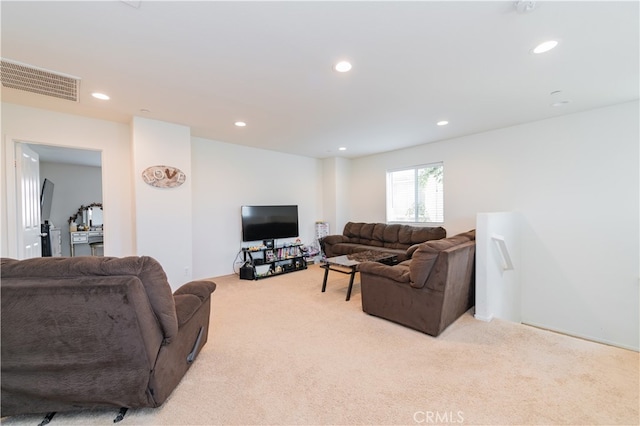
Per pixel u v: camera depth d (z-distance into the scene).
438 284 2.33
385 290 2.72
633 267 2.95
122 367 1.33
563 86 2.56
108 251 3.46
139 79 2.38
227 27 1.69
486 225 2.73
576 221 3.30
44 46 1.88
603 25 1.69
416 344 2.24
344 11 1.55
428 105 3.03
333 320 2.75
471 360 1.99
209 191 4.55
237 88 2.57
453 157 4.48
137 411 1.49
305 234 6.05
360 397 1.61
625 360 1.95
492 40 1.84
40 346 1.23
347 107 3.07
